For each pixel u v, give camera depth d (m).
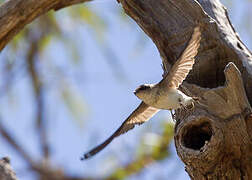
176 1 11.13
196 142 10.16
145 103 10.53
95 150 10.41
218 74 10.80
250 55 10.75
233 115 9.89
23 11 12.06
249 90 10.41
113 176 15.44
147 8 11.40
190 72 10.79
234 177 9.91
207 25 10.84
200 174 9.93
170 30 11.16
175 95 9.62
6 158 10.46
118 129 10.63
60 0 12.49
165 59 11.17
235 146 9.85
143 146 15.41
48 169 16.12
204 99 10.04
